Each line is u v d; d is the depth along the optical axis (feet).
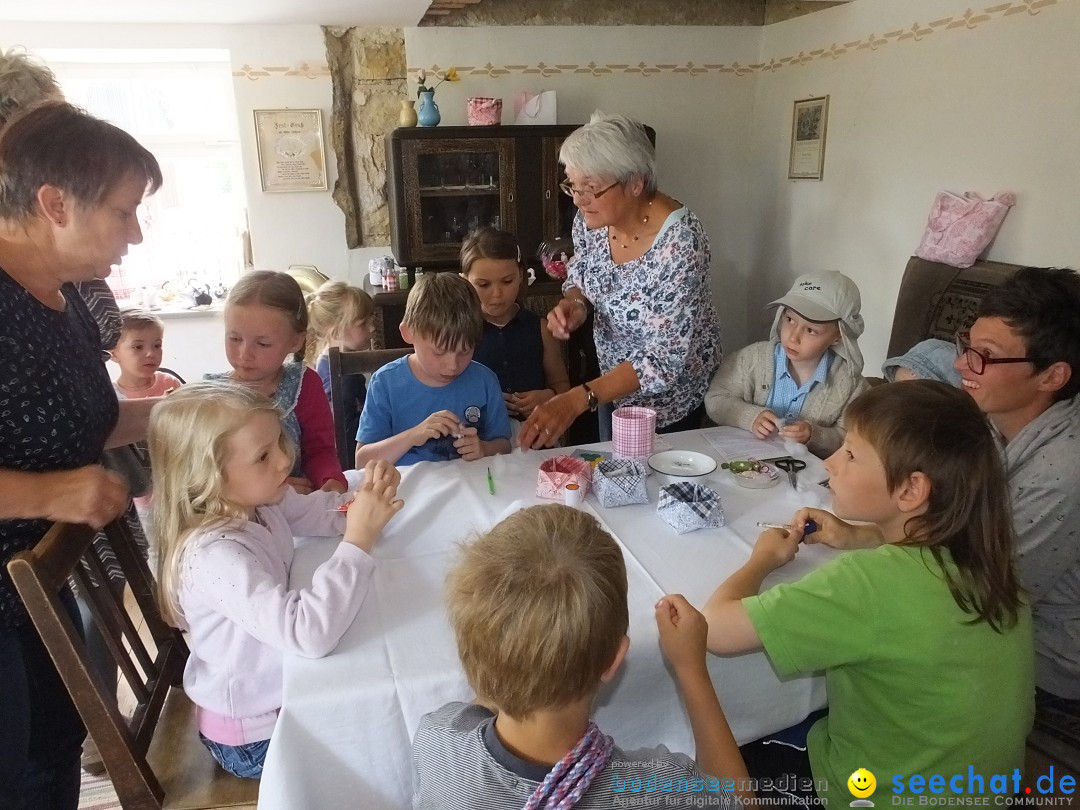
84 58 12.07
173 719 4.46
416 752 2.90
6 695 3.73
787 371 6.51
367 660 3.36
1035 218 8.28
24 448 3.72
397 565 4.10
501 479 5.14
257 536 3.86
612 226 6.39
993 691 3.31
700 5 12.65
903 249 10.28
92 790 5.84
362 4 9.94
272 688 3.77
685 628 3.36
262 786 3.15
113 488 3.81
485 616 2.55
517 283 7.56
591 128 5.96
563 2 12.21
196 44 11.50
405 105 11.50
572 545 2.69
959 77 9.08
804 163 12.12
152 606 4.62
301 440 5.69
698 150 13.39
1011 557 3.40
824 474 5.19
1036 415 4.49
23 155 3.48
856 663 3.36
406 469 5.33
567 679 2.52
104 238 3.73
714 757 3.16
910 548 3.40
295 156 12.10
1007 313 4.32
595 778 2.59
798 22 11.97
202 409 3.66
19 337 3.64
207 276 13.65
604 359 7.22
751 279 14.05
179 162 13.05
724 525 4.51
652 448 5.47
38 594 3.31
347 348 8.52
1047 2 7.89
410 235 11.51
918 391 3.47
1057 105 7.92
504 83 12.42
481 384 6.28
